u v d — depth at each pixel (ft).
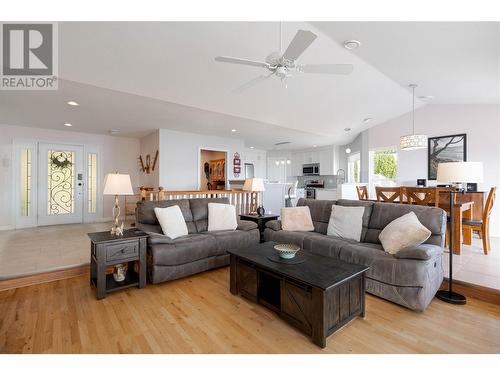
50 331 6.35
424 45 9.59
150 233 9.43
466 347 5.86
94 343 5.91
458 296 8.13
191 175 20.99
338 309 6.32
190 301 8.00
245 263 8.10
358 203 11.34
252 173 30.66
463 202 11.80
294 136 23.06
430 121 18.65
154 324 6.71
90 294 8.40
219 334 6.32
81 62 9.62
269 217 14.10
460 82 13.03
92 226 18.70
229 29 8.98
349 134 23.88
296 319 6.49
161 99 12.73
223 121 17.26
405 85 14.76
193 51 9.98
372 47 10.25
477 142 16.70
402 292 7.50
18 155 17.98
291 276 6.38
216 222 12.12
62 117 15.80
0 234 15.78
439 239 8.61
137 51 9.55
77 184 20.29
